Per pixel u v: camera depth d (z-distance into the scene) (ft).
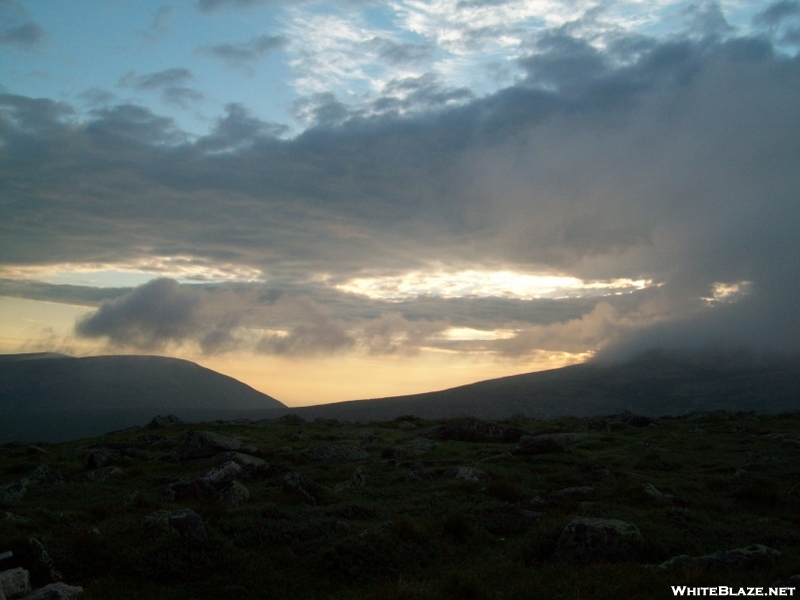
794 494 82.02
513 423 203.82
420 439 145.89
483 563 54.75
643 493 80.43
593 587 43.11
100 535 56.54
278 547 58.80
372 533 57.36
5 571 45.96
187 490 84.17
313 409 537.65
